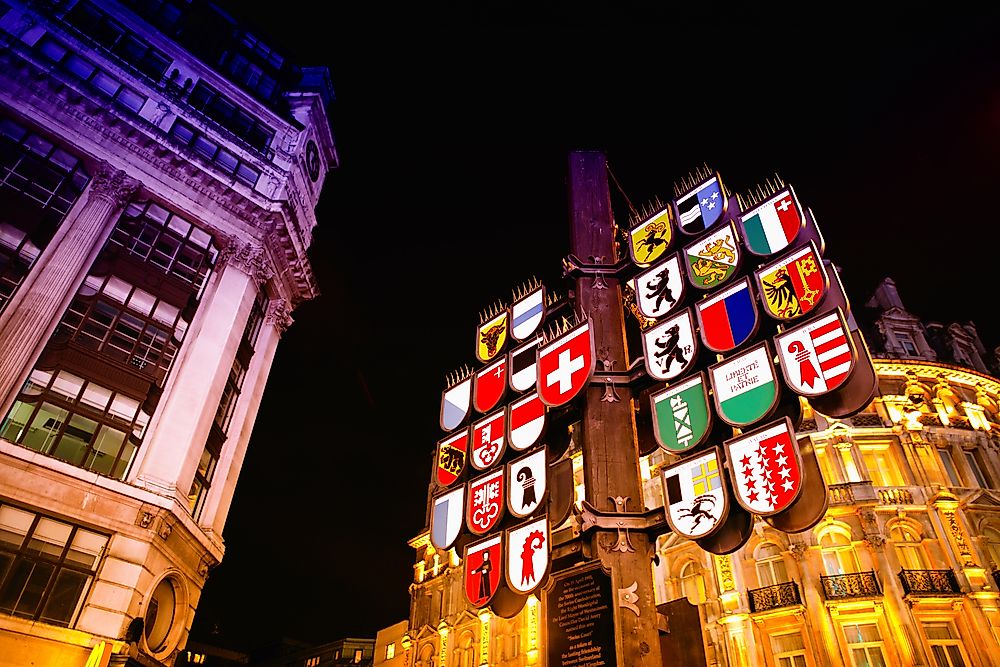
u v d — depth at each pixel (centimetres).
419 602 3450
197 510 2027
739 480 654
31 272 1786
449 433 1052
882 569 1981
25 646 1387
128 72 2345
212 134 2472
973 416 2398
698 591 2231
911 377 2456
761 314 758
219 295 2214
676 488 700
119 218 2059
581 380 820
